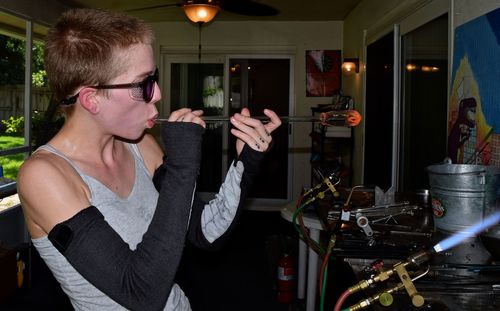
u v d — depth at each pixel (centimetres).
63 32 77
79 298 81
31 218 78
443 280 107
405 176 361
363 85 462
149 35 81
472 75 226
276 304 319
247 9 415
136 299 72
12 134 430
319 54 589
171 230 73
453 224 145
